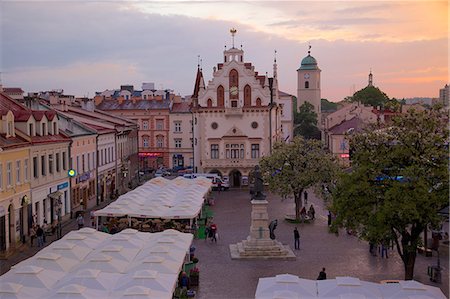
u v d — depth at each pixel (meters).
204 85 98.00
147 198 59.97
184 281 35.91
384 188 34.72
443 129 35.00
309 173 59.47
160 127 127.12
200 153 95.94
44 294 26.77
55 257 31.48
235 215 66.88
